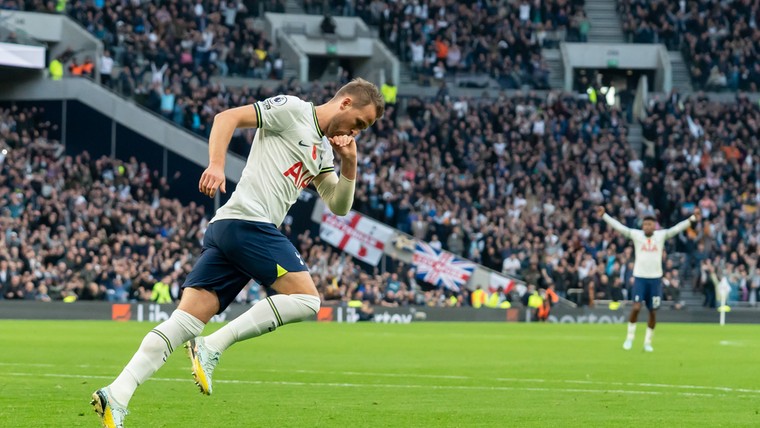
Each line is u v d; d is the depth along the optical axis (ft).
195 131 155.84
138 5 166.61
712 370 61.72
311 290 27.84
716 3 197.88
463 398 44.06
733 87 192.03
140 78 158.51
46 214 136.56
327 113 28.48
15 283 125.80
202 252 28.12
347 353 74.08
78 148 151.53
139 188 148.15
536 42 191.31
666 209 168.86
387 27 188.96
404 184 159.33
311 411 38.50
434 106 173.17
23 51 144.25
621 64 196.44
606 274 155.94
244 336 27.53
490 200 162.09
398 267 151.64
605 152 172.65
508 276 153.17
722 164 175.52
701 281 159.02
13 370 55.01
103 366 58.29
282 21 184.03
